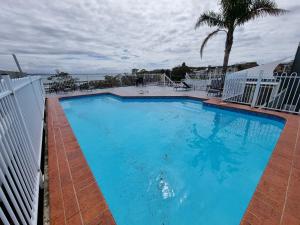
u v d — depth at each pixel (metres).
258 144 4.09
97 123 5.71
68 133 3.52
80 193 1.86
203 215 2.21
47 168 2.43
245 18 7.86
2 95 1.46
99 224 1.52
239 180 2.89
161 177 2.99
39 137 2.96
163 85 14.55
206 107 6.98
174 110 7.14
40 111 3.92
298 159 2.53
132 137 4.68
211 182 2.85
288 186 1.95
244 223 1.51
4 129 1.38
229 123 5.54
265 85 5.86
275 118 5.00
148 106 7.81
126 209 2.30
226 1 7.72
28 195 1.47
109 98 9.60
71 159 2.53
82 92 10.23
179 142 4.36
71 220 1.55
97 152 3.89
